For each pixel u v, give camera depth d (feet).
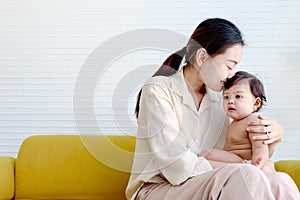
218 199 3.92
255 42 7.69
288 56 7.64
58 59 7.90
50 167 6.07
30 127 7.79
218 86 5.03
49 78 7.87
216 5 7.79
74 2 7.97
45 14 7.98
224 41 4.88
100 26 7.92
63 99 7.82
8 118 7.83
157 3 7.87
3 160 6.02
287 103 7.57
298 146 7.50
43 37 7.95
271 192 3.84
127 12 7.90
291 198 3.88
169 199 4.33
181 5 7.84
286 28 7.69
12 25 8.00
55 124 7.77
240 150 5.53
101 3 7.95
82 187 6.01
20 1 8.02
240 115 5.59
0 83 7.90
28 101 7.84
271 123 5.47
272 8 7.73
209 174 4.19
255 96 5.69
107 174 6.03
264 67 7.64
